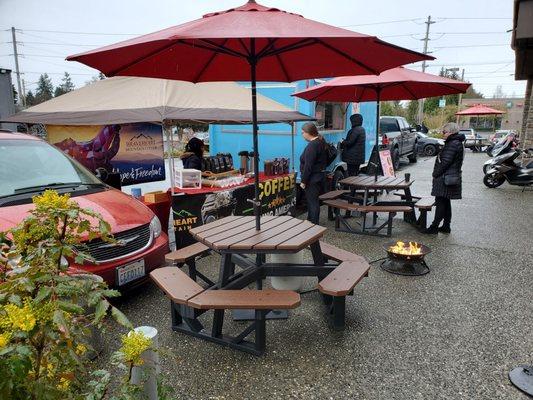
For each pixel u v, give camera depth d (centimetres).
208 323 350
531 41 421
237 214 556
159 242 390
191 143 606
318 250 347
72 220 136
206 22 227
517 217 730
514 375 267
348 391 257
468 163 1727
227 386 262
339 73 345
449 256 512
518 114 4800
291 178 685
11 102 1033
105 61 273
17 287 120
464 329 331
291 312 363
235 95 584
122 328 330
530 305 373
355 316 354
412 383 264
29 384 114
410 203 649
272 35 198
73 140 670
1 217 298
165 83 517
